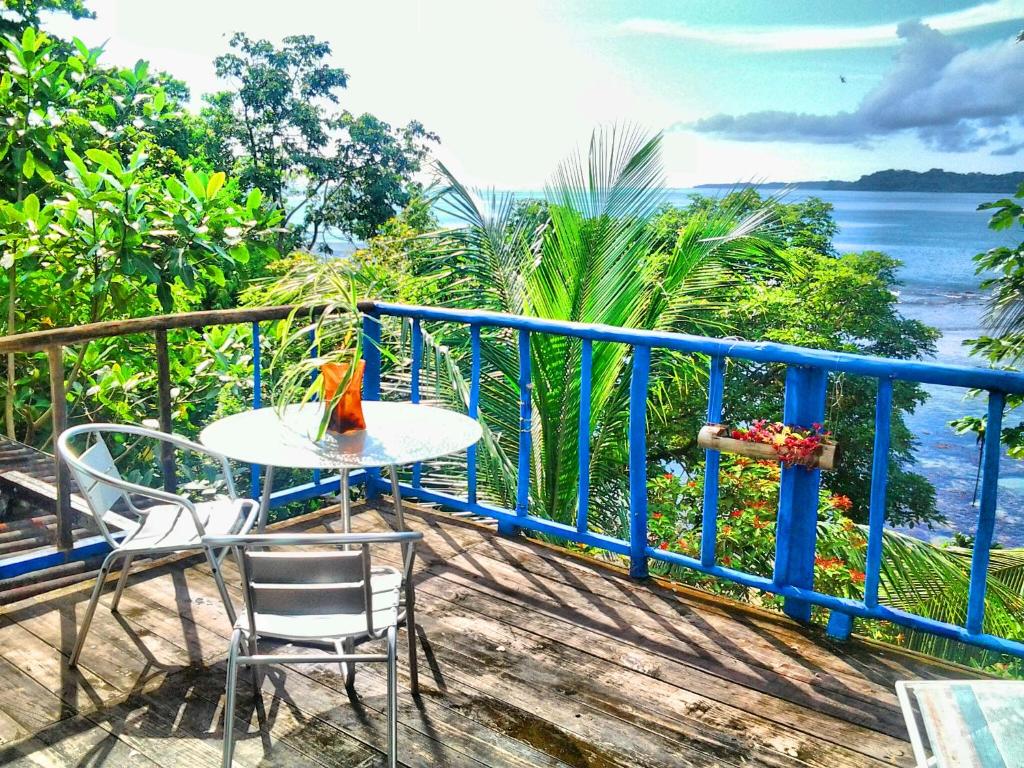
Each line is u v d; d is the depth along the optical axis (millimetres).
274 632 2135
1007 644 2627
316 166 39250
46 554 3350
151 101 8008
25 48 6656
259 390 3953
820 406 2945
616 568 3600
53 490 3480
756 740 2426
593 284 5887
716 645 2959
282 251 21625
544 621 3131
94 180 5902
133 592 3307
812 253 19734
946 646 5734
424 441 2682
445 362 4223
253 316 3836
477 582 3459
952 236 69125
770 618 3154
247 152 40000
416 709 2559
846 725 2498
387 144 40875
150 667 2779
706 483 3184
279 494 4113
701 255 5965
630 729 2475
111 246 5965
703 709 2578
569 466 5781
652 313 5992
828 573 5777
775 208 5977
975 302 45125
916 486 21594
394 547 3805
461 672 2771
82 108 7707
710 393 3135
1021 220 7363
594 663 2838
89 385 6363
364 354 4238
